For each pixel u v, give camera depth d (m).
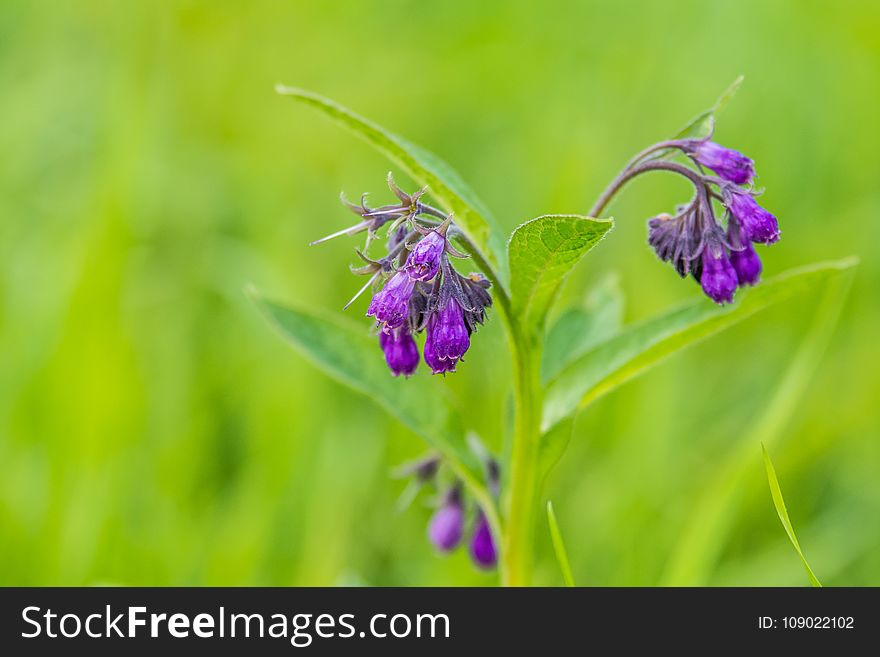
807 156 0.88
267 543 0.65
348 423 0.69
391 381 0.57
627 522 0.65
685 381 0.71
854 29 0.97
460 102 0.96
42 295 0.70
